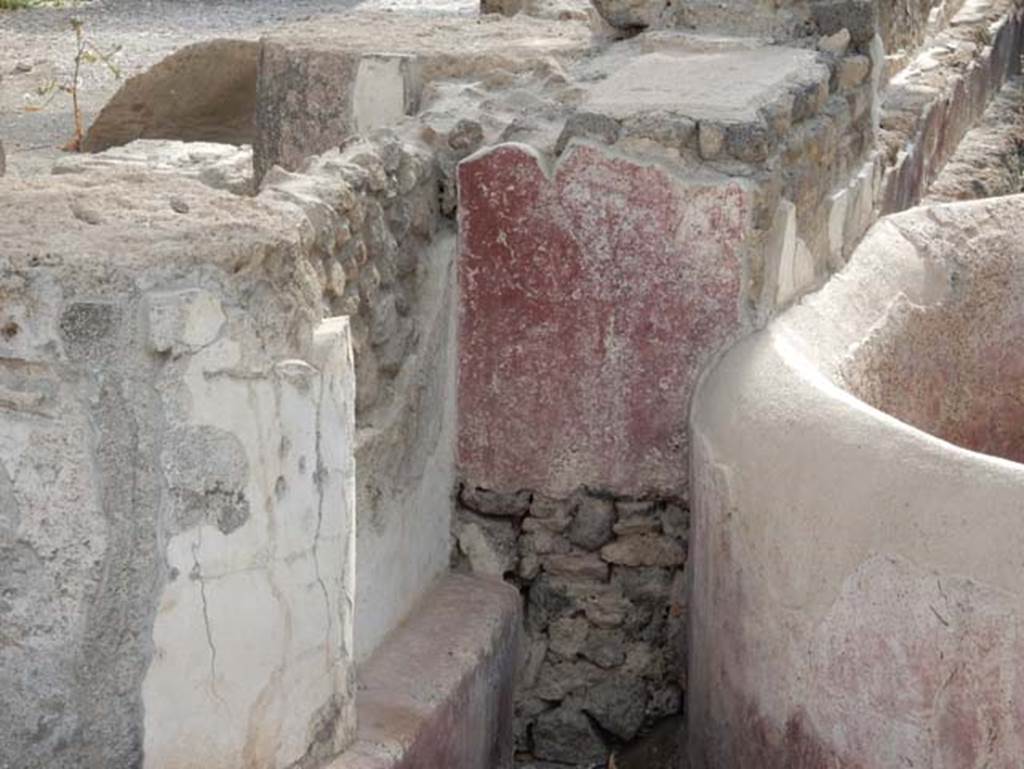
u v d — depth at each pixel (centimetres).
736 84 365
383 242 333
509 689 369
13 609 261
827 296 378
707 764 347
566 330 357
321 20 505
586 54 425
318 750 290
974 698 287
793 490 310
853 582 299
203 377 257
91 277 249
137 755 266
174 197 278
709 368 352
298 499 274
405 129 366
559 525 369
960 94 681
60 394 253
